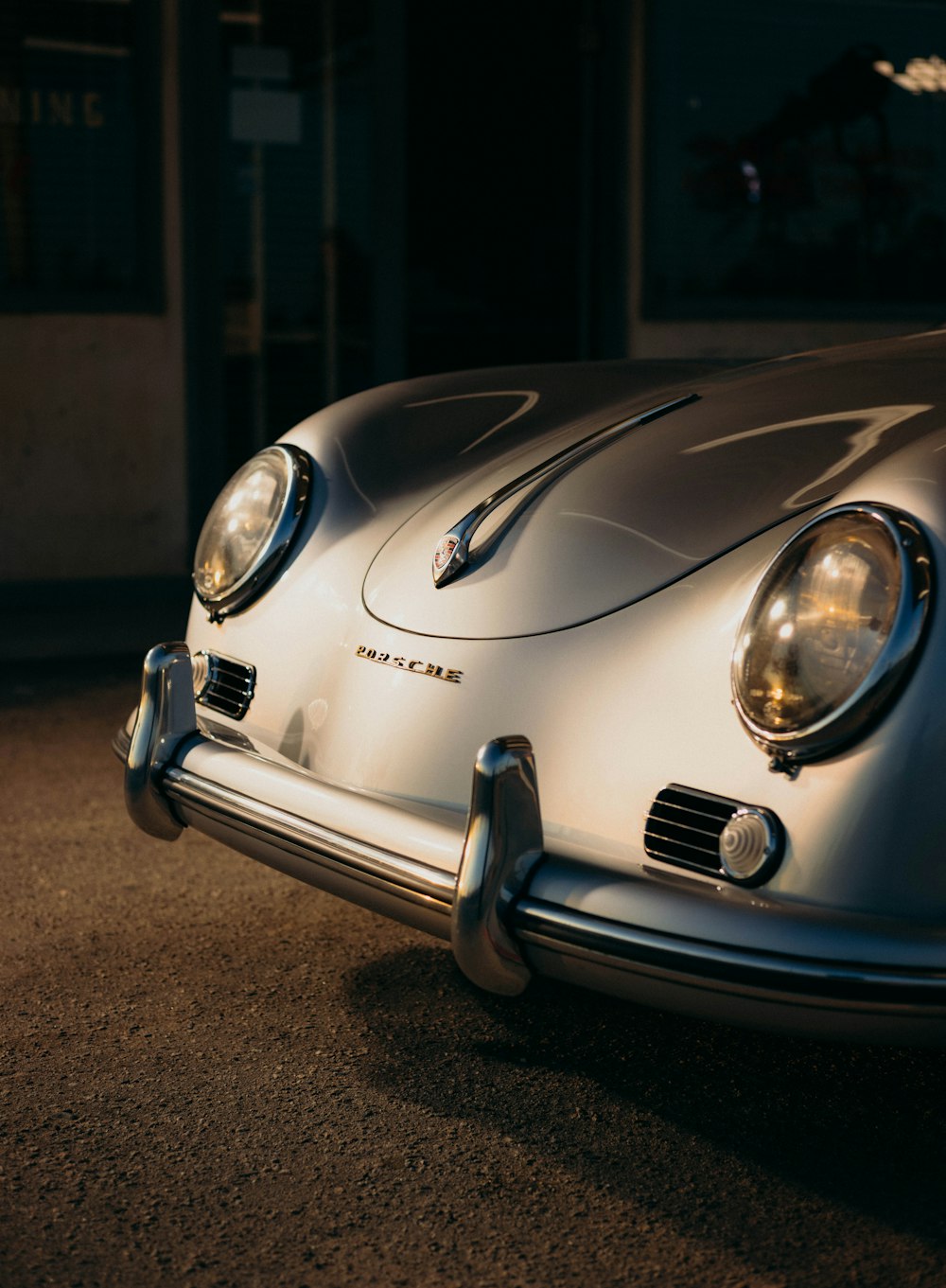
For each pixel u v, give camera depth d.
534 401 2.42
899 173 6.63
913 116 6.61
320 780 1.87
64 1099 1.93
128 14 5.59
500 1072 2.01
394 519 2.15
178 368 5.79
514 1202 1.70
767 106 6.40
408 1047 2.08
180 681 2.05
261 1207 1.69
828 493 1.75
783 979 1.43
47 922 2.54
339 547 2.15
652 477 1.94
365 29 5.95
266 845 1.88
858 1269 1.58
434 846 1.67
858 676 1.45
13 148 5.53
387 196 6.06
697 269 6.43
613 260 6.30
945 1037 1.46
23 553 5.64
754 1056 2.06
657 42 6.20
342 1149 1.81
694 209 6.38
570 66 6.22
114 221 5.70
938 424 1.80
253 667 2.15
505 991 1.65
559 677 1.75
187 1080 1.98
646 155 6.25
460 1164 1.78
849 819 1.46
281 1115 1.89
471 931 1.58
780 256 6.54
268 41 5.82
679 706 1.63
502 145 6.19
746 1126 1.87
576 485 2.00
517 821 1.59
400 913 1.72
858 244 6.63
